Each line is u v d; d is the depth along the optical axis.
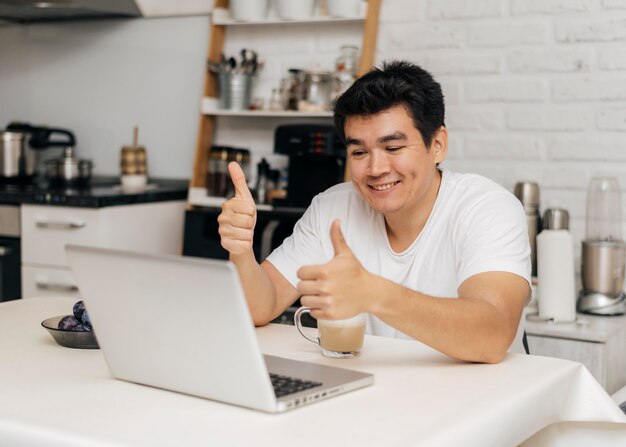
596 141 3.00
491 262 1.62
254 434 1.08
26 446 1.11
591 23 2.98
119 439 1.06
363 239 1.94
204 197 3.57
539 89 3.08
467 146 3.21
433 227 1.83
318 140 3.20
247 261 1.71
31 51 4.23
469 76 3.19
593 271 2.79
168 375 1.25
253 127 3.67
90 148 4.13
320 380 1.28
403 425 1.12
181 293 1.16
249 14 3.47
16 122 4.07
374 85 1.66
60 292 3.40
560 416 1.42
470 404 1.22
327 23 3.49
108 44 4.04
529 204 2.86
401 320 1.38
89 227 3.31
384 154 1.68
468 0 3.17
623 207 2.96
